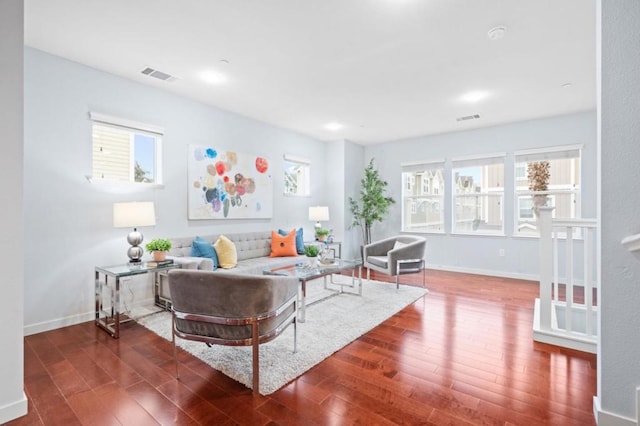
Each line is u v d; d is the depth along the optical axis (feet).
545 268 8.41
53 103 9.36
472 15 7.46
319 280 15.65
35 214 9.04
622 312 4.88
